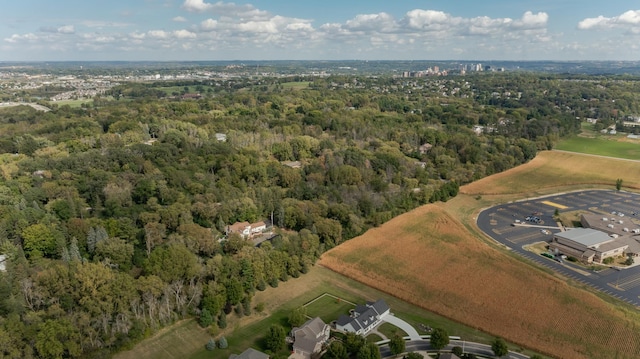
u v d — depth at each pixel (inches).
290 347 5007.4
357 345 4763.8
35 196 7426.2
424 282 6318.9
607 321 5378.9
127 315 5044.3
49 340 4456.2
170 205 7539.4
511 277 6422.2
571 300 5826.8
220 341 4955.7
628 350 4877.0
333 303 5880.9
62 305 4958.2
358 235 7859.3
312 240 7012.8
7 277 5162.4
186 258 5762.8
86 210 7450.8
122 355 4810.5
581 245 7431.1
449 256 7086.6
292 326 5275.6
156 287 5319.9
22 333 4463.6
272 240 6993.1
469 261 6914.4
